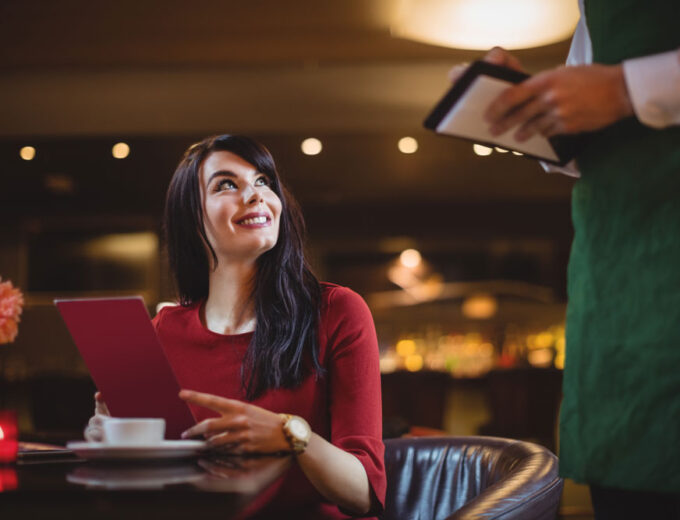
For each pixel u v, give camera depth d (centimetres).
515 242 896
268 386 140
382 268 920
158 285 856
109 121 571
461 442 162
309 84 562
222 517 80
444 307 869
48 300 860
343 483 123
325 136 607
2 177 743
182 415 118
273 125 565
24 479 94
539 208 846
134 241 864
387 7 437
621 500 99
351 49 518
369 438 135
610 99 90
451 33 474
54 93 571
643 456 90
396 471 162
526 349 784
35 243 868
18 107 572
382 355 746
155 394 117
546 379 488
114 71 568
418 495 159
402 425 255
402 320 875
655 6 96
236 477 90
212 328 152
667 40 95
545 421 488
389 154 712
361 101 559
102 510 82
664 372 89
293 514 137
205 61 545
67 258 870
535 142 103
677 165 91
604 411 94
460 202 846
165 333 151
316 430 142
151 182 754
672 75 87
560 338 783
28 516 83
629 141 95
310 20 462
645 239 93
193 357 146
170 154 690
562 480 137
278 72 563
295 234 154
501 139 102
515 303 862
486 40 479
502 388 491
